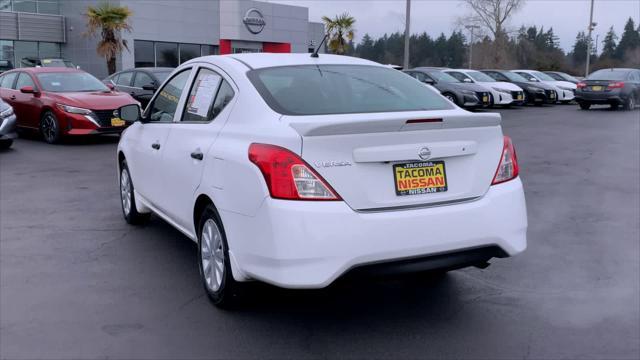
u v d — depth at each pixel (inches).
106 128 501.4
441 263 142.6
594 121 743.1
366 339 148.3
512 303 170.9
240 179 144.7
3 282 185.5
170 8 1461.6
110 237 234.4
